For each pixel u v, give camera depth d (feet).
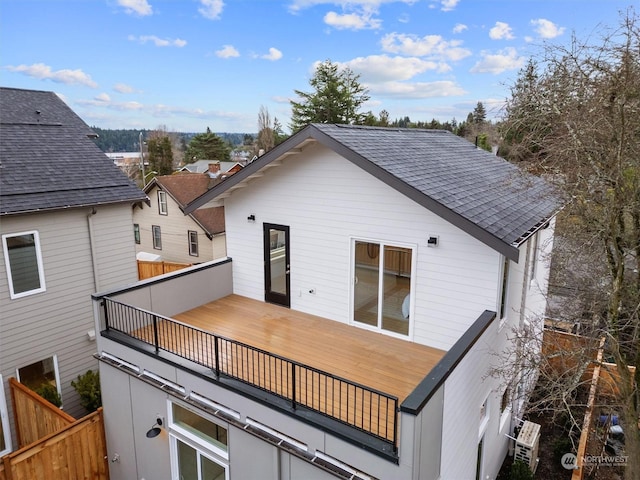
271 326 24.75
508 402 27.07
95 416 24.20
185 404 19.88
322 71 116.98
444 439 15.81
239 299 29.43
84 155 37.35
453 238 20.18
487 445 22.84
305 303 26.61
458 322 20.68
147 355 21.09
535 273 28.96
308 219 25.31
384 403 17.01
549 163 20.43
